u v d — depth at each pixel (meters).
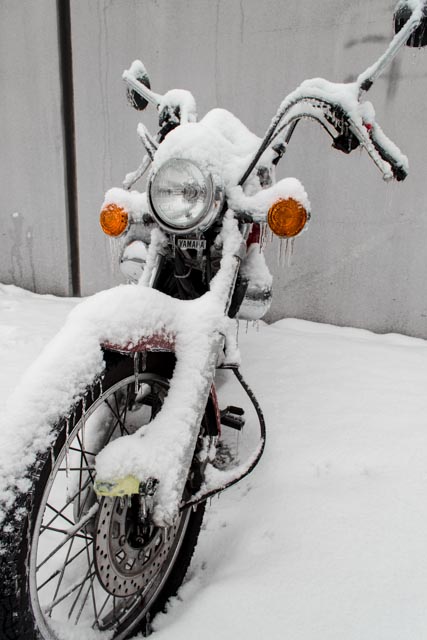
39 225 3.59
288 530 1.25
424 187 2.60
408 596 1.03
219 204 1.17
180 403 1.04
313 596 1.04
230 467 1.57
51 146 3.39
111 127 3.20
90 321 0.93
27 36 3.25
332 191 2.77
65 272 3.59
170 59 2.96
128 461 0.91
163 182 1.13
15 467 0.77
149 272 1.34
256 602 1.03
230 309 1.48
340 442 1.62
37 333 2.59
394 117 2.57
